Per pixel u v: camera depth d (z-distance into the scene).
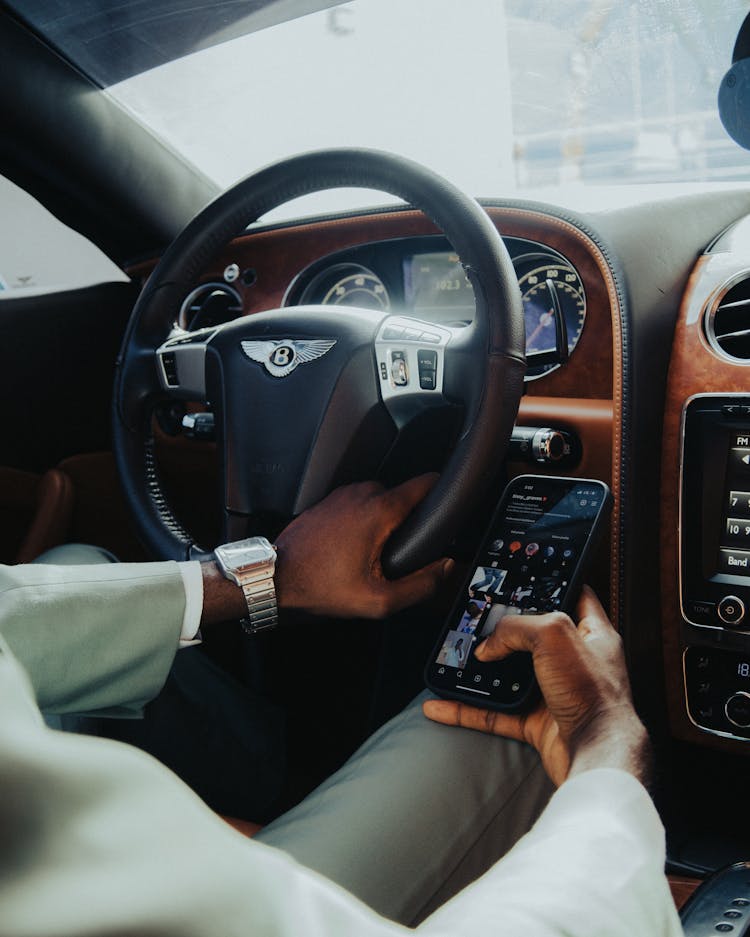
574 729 0.61
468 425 0.82
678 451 1.05
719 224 1.17
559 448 1.02
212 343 0.97
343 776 0.69
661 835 0.48
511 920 0.36
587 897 0.39
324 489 0.91
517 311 0.82
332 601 0.77
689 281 1.08
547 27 1.41
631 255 1.03
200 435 1.34
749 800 1.13
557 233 1.08
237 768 1.02
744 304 1.02
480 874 0.65
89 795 0.26
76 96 1.51
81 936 0.23
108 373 1.69
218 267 1.50
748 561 1.00
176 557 1.00
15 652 0.57
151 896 0.25
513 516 0.84
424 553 0.80
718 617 1.03
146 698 0.66
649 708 1.08
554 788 0.70
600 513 0.80
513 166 1.28
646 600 1.05
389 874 0.60
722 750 1.08
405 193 0.88
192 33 1.54
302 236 1.39
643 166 1.24
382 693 1.25
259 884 0.28
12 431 1.59
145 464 1.06
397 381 0.87
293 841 0.61
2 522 1.63
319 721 1.26
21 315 1.57
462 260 0.84
